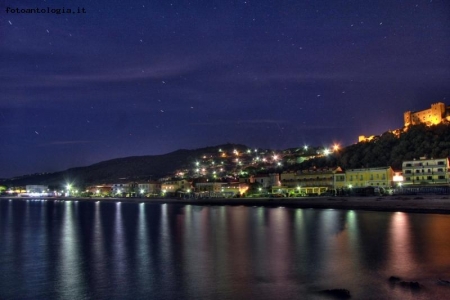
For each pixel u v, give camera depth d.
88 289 30.81
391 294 27.41
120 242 53.19
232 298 27.92
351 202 111.44
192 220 86.19
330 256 40.16
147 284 31.72
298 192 164.38
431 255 39.47
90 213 121.94
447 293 27.36
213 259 40.34
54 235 62.44
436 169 130.88
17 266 38.66
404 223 67.44
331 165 183.12
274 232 60.31
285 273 33.84
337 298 27.08
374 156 168.75
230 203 156.88
